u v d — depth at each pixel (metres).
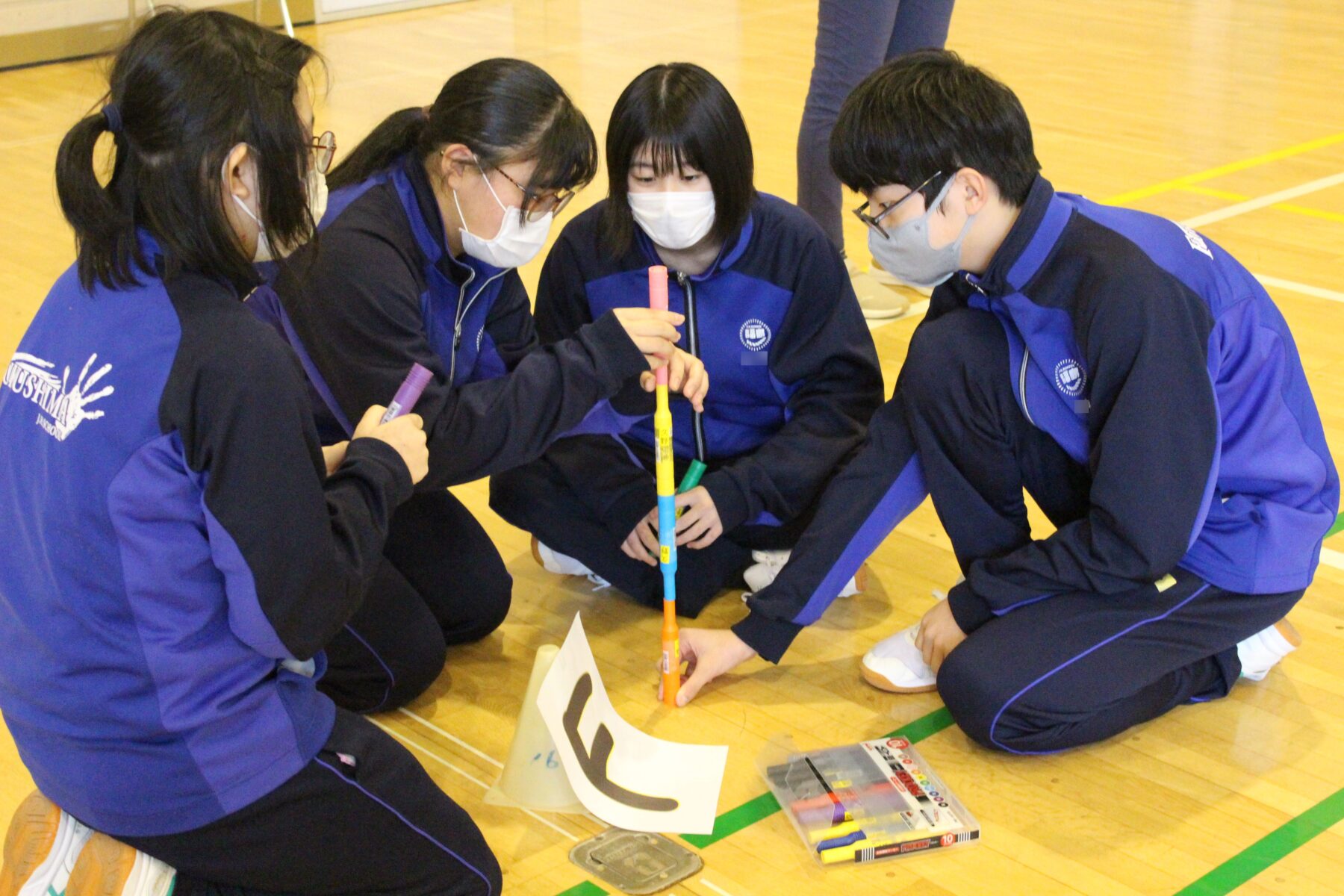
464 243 1.75
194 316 1.18
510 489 2.19
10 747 1.83
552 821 1.66
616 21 7.63
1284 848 1.58
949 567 2.29
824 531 1.88
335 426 1.90
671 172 1.81
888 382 2.96
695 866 1.56
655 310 1.78
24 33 6.63
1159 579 1.76
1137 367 1.61
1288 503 1.75
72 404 1.20
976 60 6.41
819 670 1.99
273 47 1.25
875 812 1.63
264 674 1.31
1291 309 3.27
